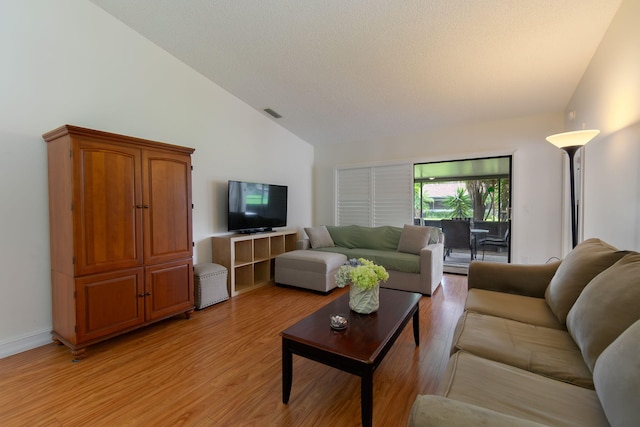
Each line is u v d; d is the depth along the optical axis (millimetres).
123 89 2846
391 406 1588
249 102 4141
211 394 1700
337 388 1758
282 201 4531
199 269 3121
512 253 3998
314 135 5156
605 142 2365
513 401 993
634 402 703
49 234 2359
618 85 2119
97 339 2188
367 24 2547
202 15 2648
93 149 2170
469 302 1959
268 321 2762
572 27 2379
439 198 5605
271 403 1623
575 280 1575
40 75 2320
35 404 1615
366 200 5156
